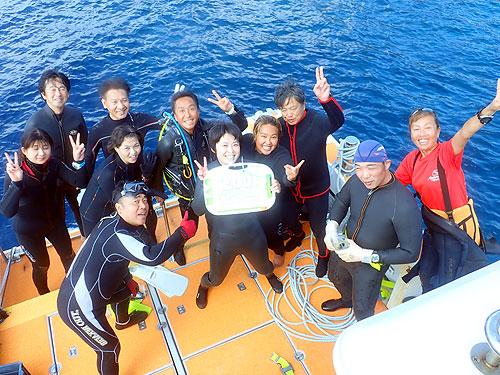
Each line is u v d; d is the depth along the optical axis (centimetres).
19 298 445
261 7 1645
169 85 1138
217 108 1052
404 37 1434
